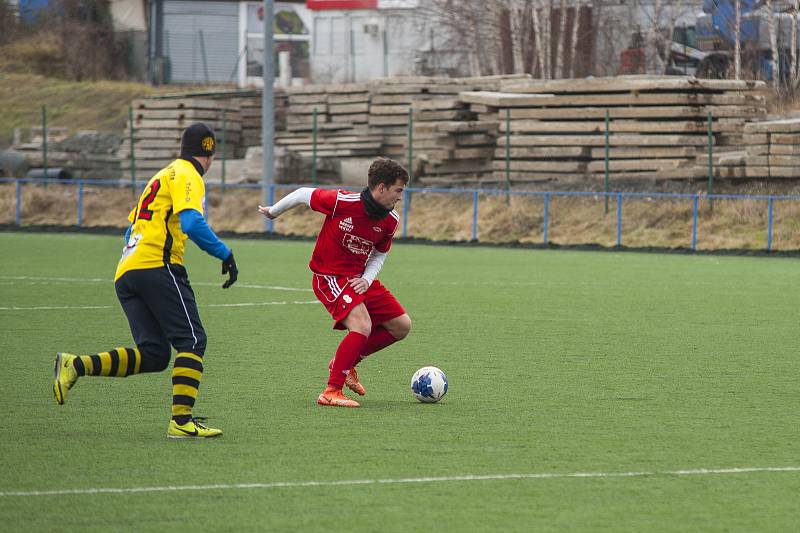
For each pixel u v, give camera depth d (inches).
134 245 925.2
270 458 879.1
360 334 1109.1
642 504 755.4
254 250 3676.2
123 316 1882.4
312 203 1088.8
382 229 1098.1
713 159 3954.2
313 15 6333.7
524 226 4089.6
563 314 1969.7
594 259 3412.9
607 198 3956.7
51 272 2770.7
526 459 883.4
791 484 813.2
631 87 4106.8
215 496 765.3
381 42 6235.2
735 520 720.3
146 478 812.0
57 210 4820.4
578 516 725.9
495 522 709.9
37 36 7032.5
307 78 6309.1
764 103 4060.0
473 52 5684.1
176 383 940.0
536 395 1186.6
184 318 931.3
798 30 5324.8
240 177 4741.6
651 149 4042.8
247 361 1417.3
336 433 978.7
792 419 1061.8
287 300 2171.5
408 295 2299.5
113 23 7042.3
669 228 3868.1
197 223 890.1
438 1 5821.9
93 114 5935.0
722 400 1163.3
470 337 1662.2
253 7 6668.3
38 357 1425.9
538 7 5561.0
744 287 2507.4
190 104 4884.4
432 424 1023.6
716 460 886.4
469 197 4335.6
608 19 5634.8
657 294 2337.6
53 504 742.5
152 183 926.4
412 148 4537.4
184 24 6663.4
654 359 1455.5
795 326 1815.9
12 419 1032.2
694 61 5438.0
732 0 5251.0
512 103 4274.1
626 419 1055.6
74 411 1073.5
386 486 796.0
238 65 6663.4
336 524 701.9
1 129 5792.3
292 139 4928.6
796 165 3757.4
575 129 4153.5
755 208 3789.4
